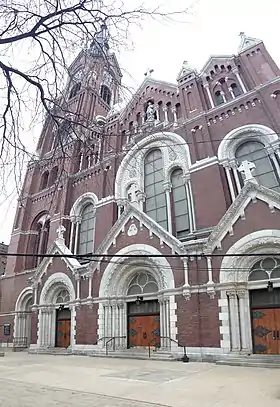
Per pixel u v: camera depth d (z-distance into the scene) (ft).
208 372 41.60
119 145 95.45
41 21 20.65
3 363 58.34
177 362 52.37
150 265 64.54
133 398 28.99
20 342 93.20
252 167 59.52
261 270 54.19
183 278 59.06
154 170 85.76
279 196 53.52
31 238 106.83
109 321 67.10
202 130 79.82
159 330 62.85
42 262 85.71
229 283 54.13
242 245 55.16
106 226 86.22
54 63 22.47
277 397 27.78
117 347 64.90
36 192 112.68
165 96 97.09
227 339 51.62
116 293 68.69
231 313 53.01
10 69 21.09
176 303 58.49
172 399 28.17
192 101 88.02
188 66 95.55
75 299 74.28
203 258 58.18
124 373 42.91
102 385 35.32
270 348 50.65
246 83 83.41
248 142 73.77
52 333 79.41
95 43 23.29
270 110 71.46
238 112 76.69
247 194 57.06
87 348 68.03
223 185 70.69
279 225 52.75
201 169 74.74
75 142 25.45
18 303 96.94
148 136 87.04
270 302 52.70
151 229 66.28
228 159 73.05
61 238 87.51
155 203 82.23
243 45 88.28
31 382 38.22
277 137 68.54
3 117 22.09
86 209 97.50
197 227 69.77
